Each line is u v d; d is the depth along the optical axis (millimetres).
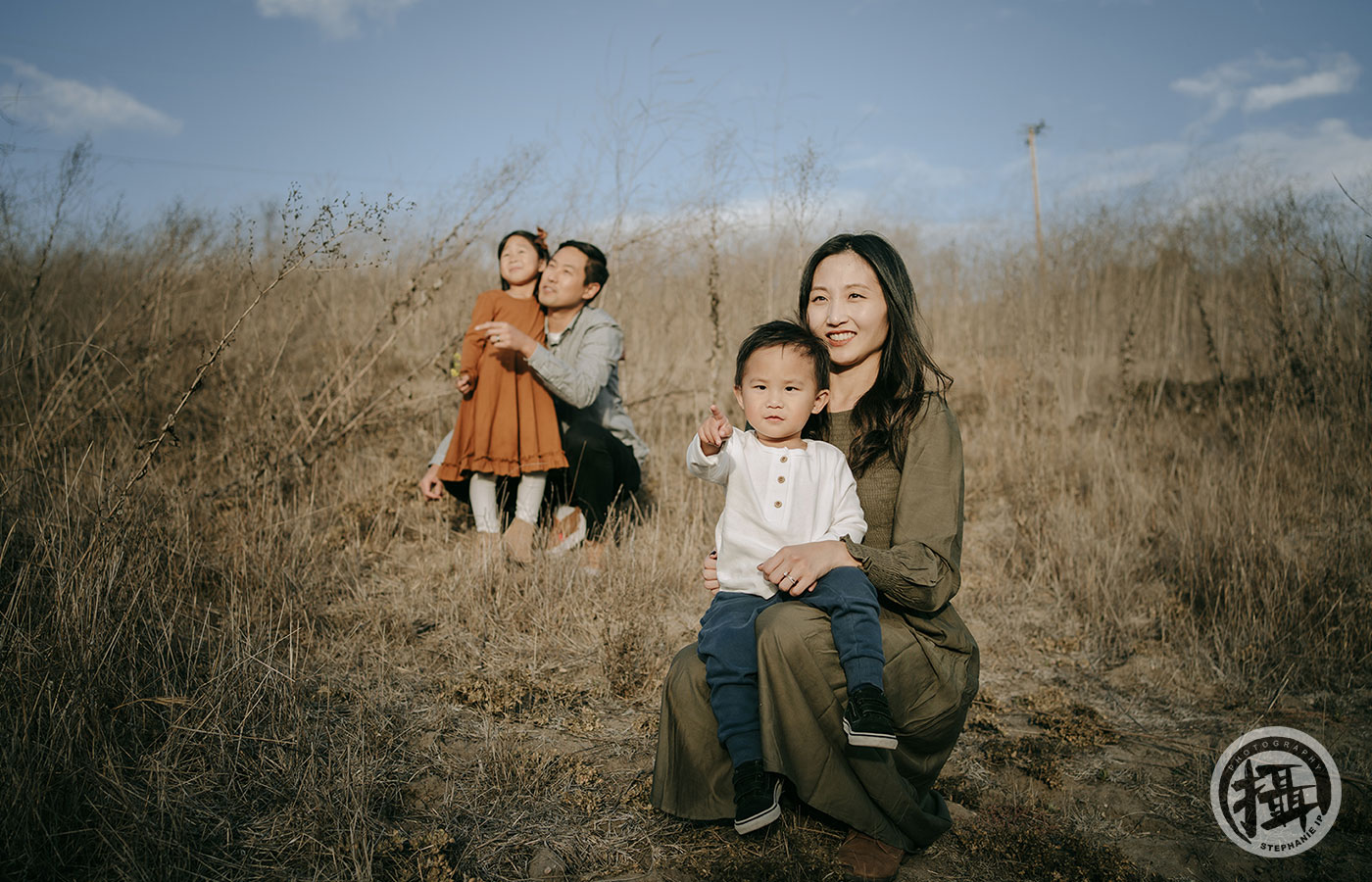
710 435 2170
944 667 2125
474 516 4578
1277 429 6289
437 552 4633
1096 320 10172
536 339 4402
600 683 3393
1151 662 3895
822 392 2268
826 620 2008
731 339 7191
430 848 2180
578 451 4410
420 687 3238
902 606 2115
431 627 3805
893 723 2037
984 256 10680
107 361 5566
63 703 2305
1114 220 10398
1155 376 9094
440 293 7059
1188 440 6836
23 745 2080
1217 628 4027
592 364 4402
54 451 4480
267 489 4617
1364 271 6617
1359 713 3383
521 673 3395
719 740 2049
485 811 2410
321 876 2043
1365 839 2559
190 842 2111
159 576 3439
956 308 10672
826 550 2039
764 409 2199
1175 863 2402
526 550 4328
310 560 4066
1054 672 3830
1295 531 4887
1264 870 2381
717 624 2133
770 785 2037
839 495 2195
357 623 3660
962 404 8492
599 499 4496
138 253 6395
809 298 2375
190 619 3186
